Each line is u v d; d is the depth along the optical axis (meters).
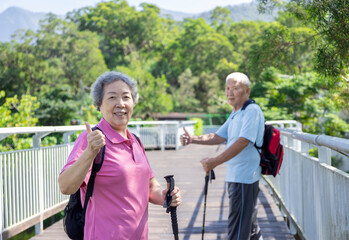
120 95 1.74
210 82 52.72
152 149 13.13
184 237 3.86
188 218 4.58
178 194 1.78
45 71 46.19
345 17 3.36
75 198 1.71
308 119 14.13
